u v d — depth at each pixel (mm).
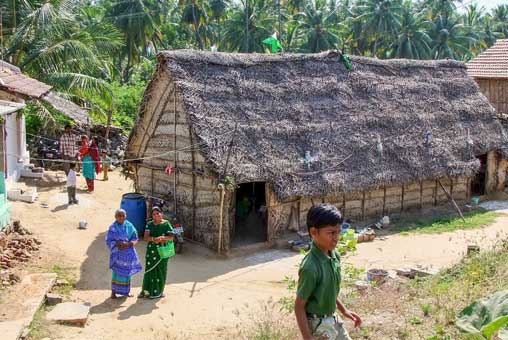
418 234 15734
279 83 15875
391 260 13117
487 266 9094
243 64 15484
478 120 20484
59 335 8203
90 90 21469
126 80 48188
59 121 22297
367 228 15656
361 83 17906
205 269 12453
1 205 11773
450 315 6824
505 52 26609
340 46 56812
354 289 9430
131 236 10227
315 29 55344
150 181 15844
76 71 22766
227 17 59312
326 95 16719
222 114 14023
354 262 12875
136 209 14516
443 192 19000
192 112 13578
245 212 16266
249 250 13938
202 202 14031
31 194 16016
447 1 56656
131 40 45031
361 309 7871
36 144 22266
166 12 57781
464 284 8219
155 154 15500
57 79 20922
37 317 8648
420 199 18312
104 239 13789
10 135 17156
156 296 10375
